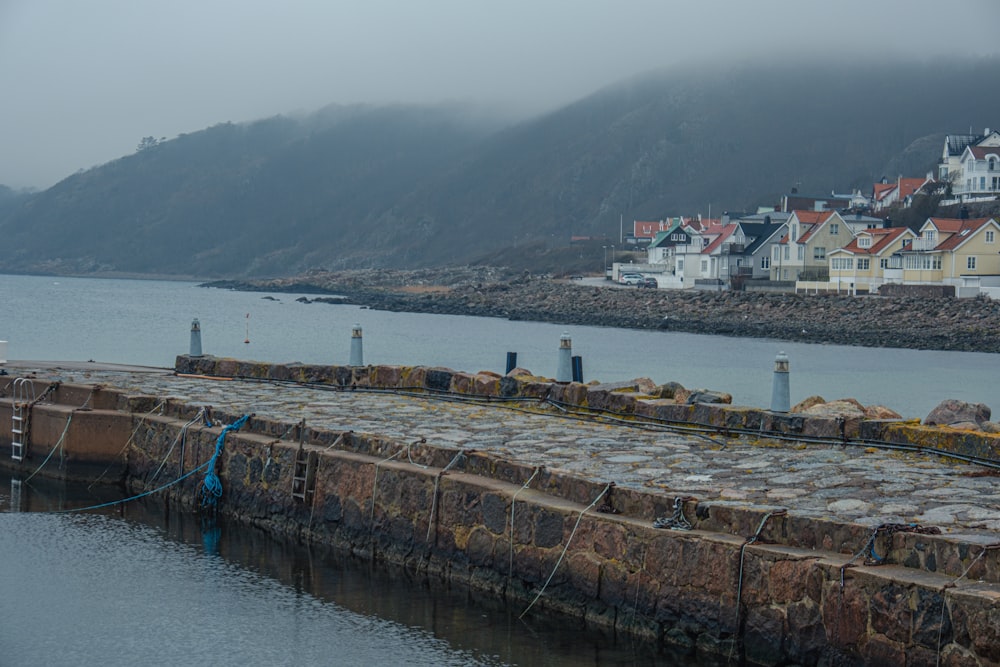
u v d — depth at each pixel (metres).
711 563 10.95
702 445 15.54
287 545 16.34
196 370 25.36
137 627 13.20
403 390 21.77
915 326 80.62
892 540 10.01
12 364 27.23
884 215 130.12
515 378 19.92
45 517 18.19
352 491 15.55
